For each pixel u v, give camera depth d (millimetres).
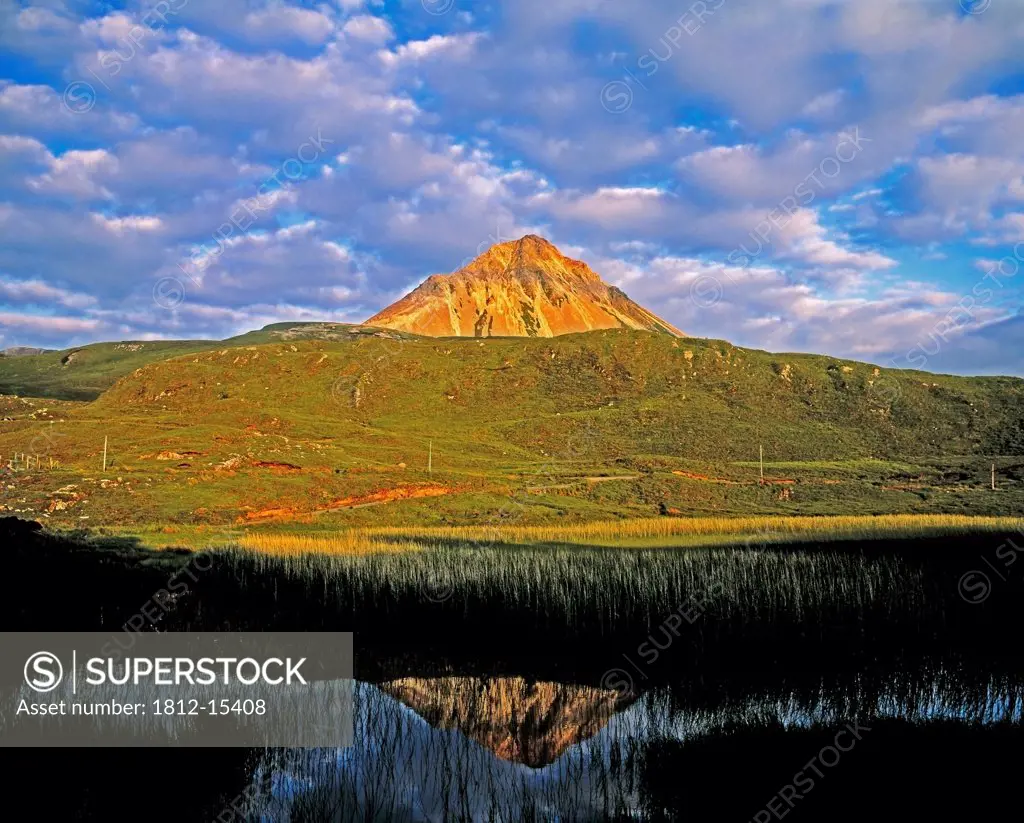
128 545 40438
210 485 69625
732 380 149500
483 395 151375
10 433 94938
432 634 25500
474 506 73125
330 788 13227
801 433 125375
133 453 80938
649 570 34438
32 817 11680
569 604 29469
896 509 74875
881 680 19859
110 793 12633
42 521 54125
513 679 20125
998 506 73688
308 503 68938
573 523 65250
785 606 28562
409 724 16625
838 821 12195
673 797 13023
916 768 14125
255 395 140125
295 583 33594
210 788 12938
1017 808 12578
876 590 30203
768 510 76375
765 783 13539
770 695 18844
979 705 17859
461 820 12188
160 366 148750
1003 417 127875
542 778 13883
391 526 61625
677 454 114000
